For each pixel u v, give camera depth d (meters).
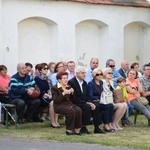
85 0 16.94
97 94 11.76
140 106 12.82
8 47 14.85
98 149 9.36
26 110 12.71
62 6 16.30
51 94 12.14
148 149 9.40
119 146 9.68
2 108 12.41
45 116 13.40
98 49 18.06
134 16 18.66
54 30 16.31
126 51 18.91
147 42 19.53
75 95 11.43
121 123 12.92
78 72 11.56
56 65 13.23
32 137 10.76
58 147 9.56
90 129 11.98
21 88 12.42
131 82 13.10
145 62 19.44
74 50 16.75
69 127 11.12
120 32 18.23
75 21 16.72
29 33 15.84
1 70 12.92
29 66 13.57
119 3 18.00
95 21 17.59
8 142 10.14
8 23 14.84
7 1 14.77
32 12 15.48
